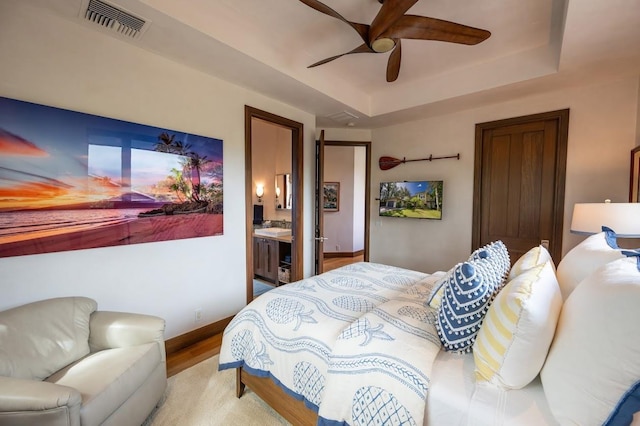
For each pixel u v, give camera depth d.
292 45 2.53
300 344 1.48
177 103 2.41
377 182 4.34
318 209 3.77
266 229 5.13
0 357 1.34
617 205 2.04
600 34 1.88
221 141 2.74
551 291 1.11
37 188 1.73
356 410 1.18
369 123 4.06
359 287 2.07
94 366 1.51
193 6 1.91
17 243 1.67
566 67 2.35
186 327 2.56
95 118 1.95
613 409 0.73
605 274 0.99
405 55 2.66
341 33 2.35
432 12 2.03
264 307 1.78
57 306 1.67
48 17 1.76
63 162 1.83
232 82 2.79
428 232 3.85
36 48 1.73
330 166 6.68
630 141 2.55
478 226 3.42
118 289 2.11
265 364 1.63
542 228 3.04
